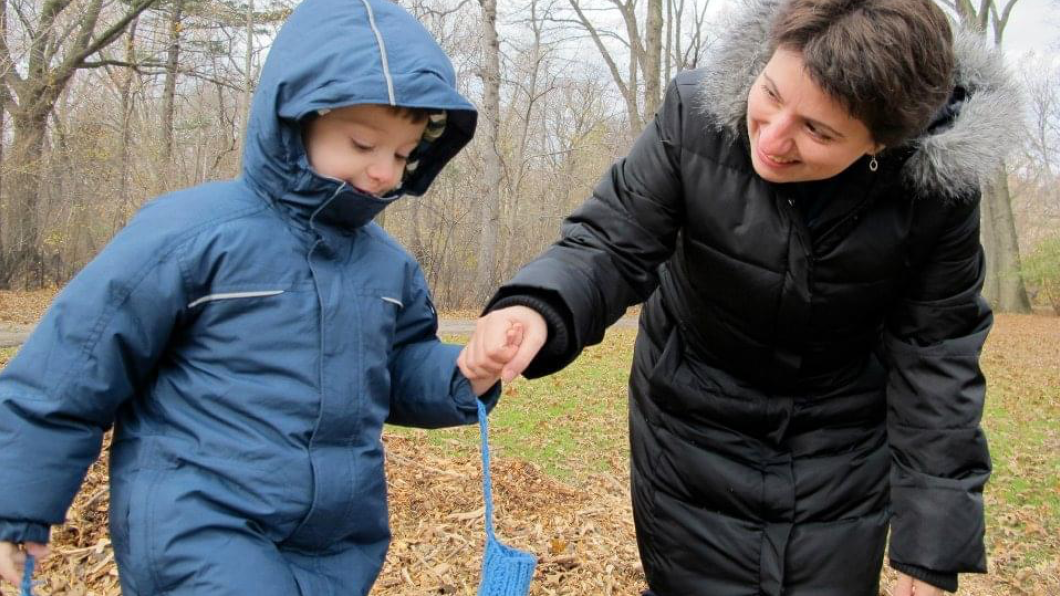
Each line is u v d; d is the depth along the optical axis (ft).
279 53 5.69
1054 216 105.19
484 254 68.28
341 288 5.92
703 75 6.68
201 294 5.54
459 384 6.36
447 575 12.03
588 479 19.22
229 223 5.61
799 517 7.57
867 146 5.56
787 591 7.60
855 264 6.53
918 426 7.09
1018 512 18.95
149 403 5.65
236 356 5.56
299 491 5.55
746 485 7.54
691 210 6.72
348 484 5.78
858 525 7.66
